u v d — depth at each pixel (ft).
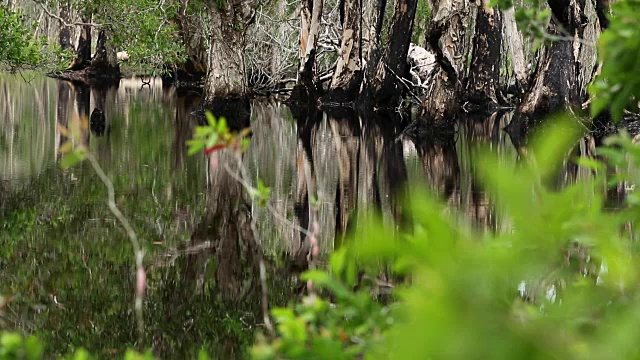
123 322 27.27
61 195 49.57
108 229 40.96
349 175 61.31
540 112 91.09
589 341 3.87
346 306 10.69
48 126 89.04
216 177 57.72
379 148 78.79
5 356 10.05
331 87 132.05
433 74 96.07
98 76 185.68
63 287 30.91
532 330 3.79
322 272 9.01
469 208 37.60
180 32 163.84
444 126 89.66
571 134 4.93
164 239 39.11
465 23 90.12
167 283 31.83
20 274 32.45
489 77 124.88
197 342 25.40
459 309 3.75
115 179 55.77
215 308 28.81
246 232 40.96
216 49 106.01
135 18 93.76
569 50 91.66
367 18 149.07
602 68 7.06
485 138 87.51
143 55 99.86
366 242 4.15
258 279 32.32
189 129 89.04
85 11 95.14
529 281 4.44
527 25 15.49
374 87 124.06
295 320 9.34
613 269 5.07
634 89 6.98
